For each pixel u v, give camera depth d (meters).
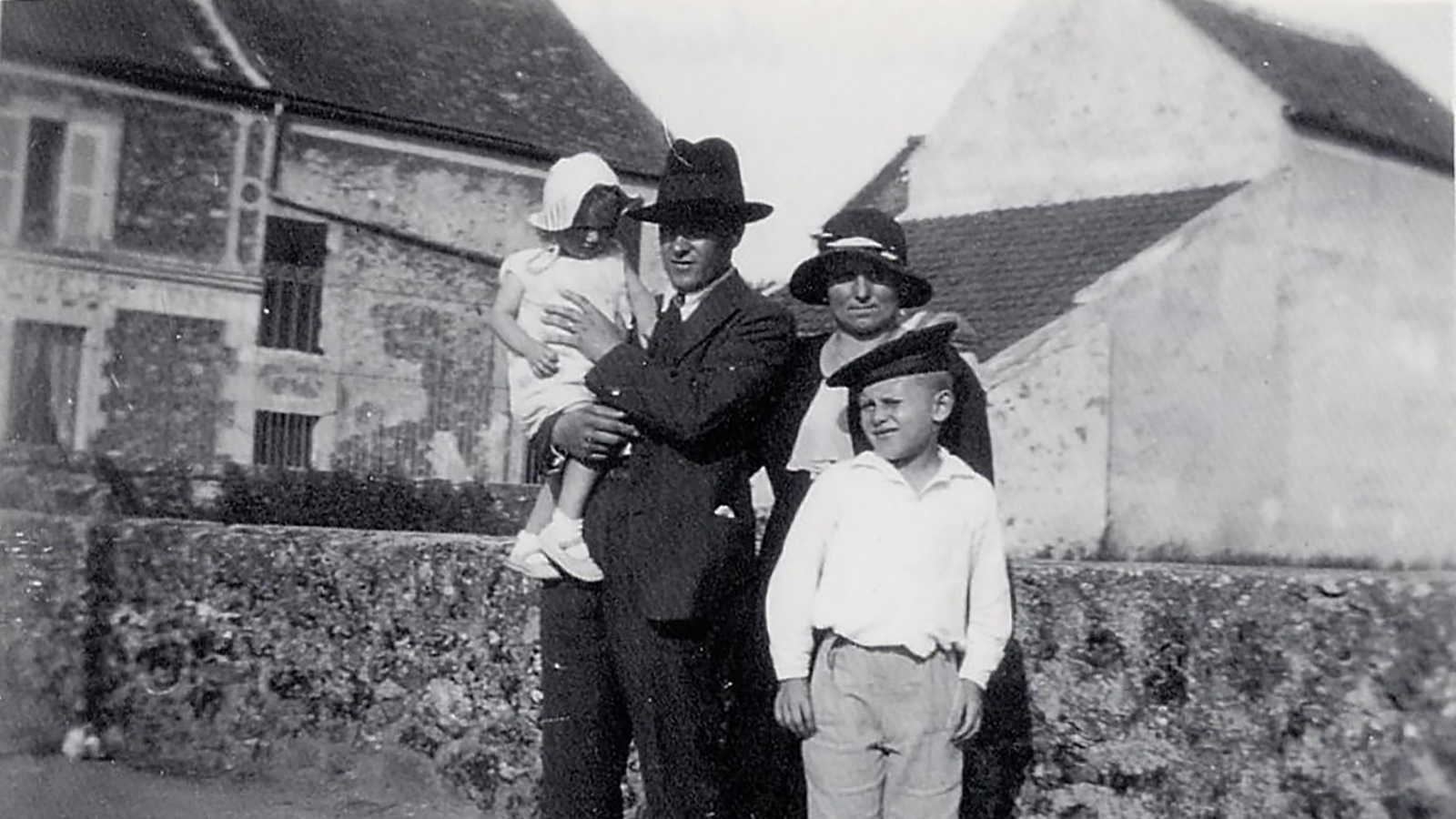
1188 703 3.54
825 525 3.30
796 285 3.70
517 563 3.70
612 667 3.64
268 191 20.39
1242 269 17.98
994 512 3.32
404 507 16.39
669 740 3.46
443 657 5.12
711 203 3.52
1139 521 17.14
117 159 19.44
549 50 23.86
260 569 5.59
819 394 3.70
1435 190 19.02
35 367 18.95
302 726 5.43
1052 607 3.79
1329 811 3.32
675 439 3.42
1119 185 19.30
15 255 18.66
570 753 3.63
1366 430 18.48
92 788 5.12
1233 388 17.75
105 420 18.98
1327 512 18.19
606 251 3.98
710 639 3.52
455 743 5.05
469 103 22.16
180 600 5.66
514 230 22.22
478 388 21.53
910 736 3.19
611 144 22.62
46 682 5.73
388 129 21.23
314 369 20.52
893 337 3.61
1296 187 18.09
